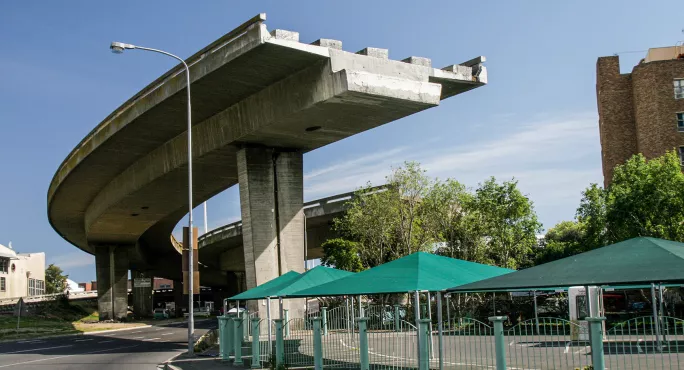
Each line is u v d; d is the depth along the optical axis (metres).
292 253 35.62
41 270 104.50
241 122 32.72
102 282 72.62
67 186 50.34
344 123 31.34
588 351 19.31
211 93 30.88
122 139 37.97
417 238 43.97
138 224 60.41
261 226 34.47
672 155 40.75
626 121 60.25
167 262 95.50
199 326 57.12
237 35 26.59
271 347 20.84
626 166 42.19
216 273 106.31
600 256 13.23
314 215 55.91
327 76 27.00
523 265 55.47
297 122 30.69
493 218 43.06
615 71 61.12
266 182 35.03
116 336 44.97
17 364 24.47
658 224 37.16
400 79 27.50
